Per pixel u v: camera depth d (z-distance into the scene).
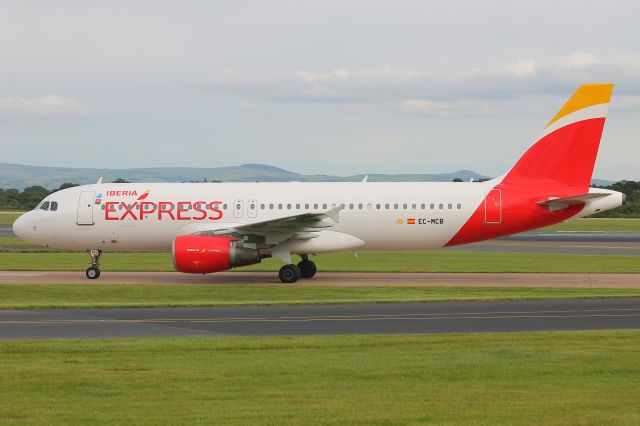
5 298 88.88
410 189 111.75
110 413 37.69
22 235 115.38
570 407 38.66
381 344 57.09
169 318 70.75
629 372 47.41
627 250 165.75
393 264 134.62
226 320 69.56
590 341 58.06
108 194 114.50
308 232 108.25
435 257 148.25
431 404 39.34
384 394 41.66
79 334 61.84
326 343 57.31
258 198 112.31
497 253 157.88
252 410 38.19
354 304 80.88
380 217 110.62
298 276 106.69
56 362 50.19
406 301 82.62
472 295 89.81
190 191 113.81
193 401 40.09
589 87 108.69
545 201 108.50
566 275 116.62
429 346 56.22
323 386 43.56
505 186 110.50
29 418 36.84
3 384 43.91
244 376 46.09
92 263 114.62
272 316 72.00
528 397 40.91
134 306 78.81
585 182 109.94
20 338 59.88
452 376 46.19
